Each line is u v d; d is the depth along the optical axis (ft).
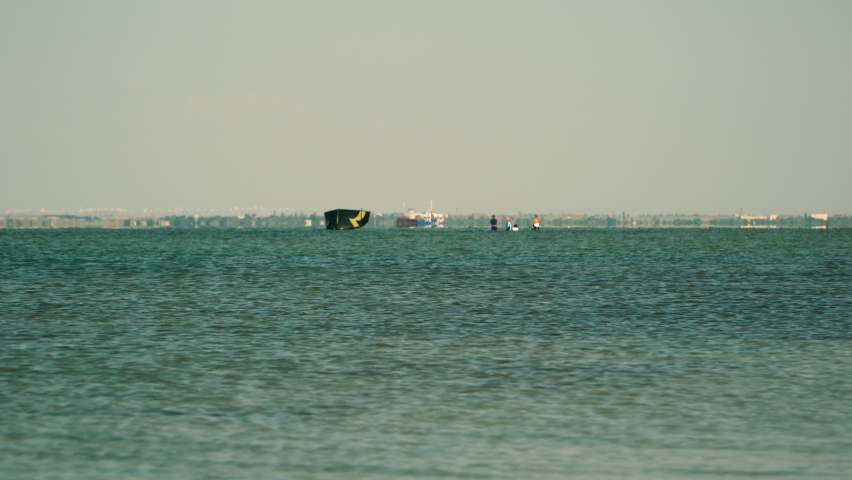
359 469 179.52
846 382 262.26
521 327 389.60
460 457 187.42
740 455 188.85
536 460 185.57
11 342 339.36
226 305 483.92
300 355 311.06
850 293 554.46
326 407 230.27
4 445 194.08
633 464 183.01
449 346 332.80
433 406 231.71
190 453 189.26
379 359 302.86
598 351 320.50
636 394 246.27
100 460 184.34
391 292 569.64
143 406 230.27
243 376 271.28
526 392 248.93
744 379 267.39
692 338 353.92
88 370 280.10
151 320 412.57
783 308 467.93
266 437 201.67
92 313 441.27
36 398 238.68
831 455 188.55
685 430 208.03
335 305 485.15
